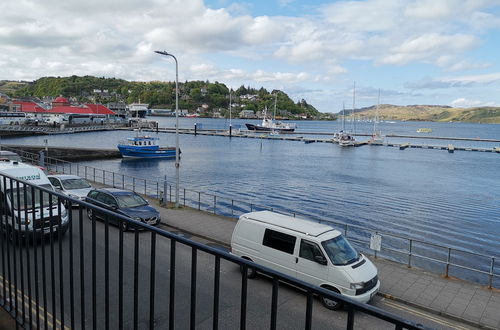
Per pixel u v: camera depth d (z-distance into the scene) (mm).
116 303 8977
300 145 105812
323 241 11117
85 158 64312
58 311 8078
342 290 10328
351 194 41531
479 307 10883
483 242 25859
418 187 46844
